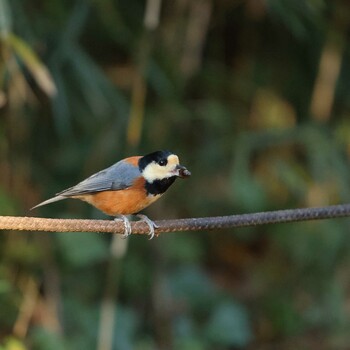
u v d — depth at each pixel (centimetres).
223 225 636
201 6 1250
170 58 1234
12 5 1081
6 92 1106
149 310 1204
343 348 1219
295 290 1294
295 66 1346
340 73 1331
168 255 1223
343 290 1278
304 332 1255
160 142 1241
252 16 1323
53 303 1140
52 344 1055
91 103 1178
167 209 1266
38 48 1112
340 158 1276
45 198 1198
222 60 1348
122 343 1114
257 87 1335
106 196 762
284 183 1314
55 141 1227
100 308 1143
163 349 1171
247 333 1198
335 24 1280
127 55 1262
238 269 1354
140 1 1214
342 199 1253
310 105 1332
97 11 1194
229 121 1305
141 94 1153
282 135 1269
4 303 1120
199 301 1227
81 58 1117
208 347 1182
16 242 1143
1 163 1159
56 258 1163
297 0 1183
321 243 1271
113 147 1197
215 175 1316
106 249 1156
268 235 1360
